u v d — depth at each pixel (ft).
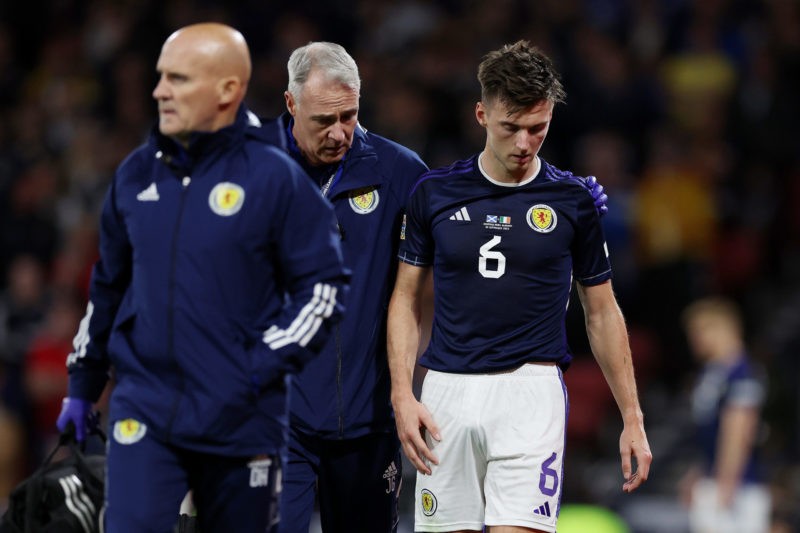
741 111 147.33
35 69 172.24
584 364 120.67
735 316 118.11
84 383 50.29
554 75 51.13
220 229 44.83
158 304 45.06
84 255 130.82
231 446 45.21
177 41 45.16
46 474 50.96
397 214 56.80
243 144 45.83
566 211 52.80
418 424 53.01
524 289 52.60
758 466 109.29
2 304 132.87
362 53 151.94
